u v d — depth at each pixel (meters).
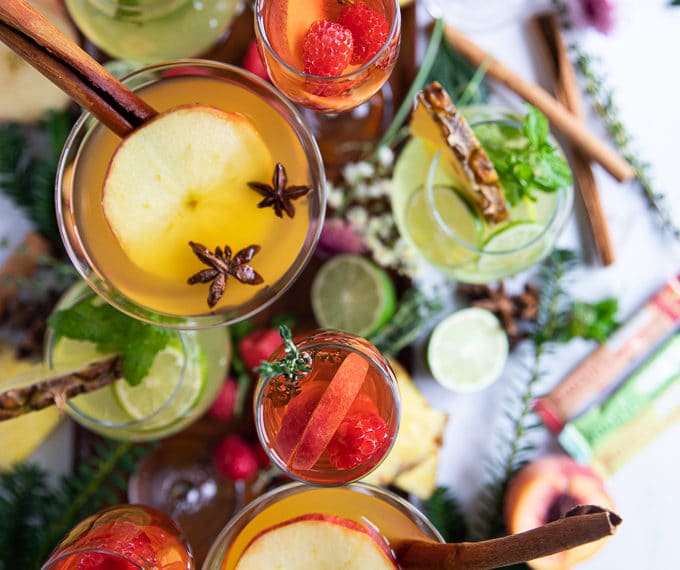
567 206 0.49
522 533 0.39
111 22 0.49
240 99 0.45
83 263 0.45
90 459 0.52
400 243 0.52
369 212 0.54
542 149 0.47
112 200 0.43
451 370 0.54
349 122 0.54
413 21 0.53
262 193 0.44
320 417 0.41
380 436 0.42
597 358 0.55
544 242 0.49
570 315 0.54
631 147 0.56
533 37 0.55
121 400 0.47
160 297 0.45
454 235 0.48
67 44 0.40
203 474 0.53
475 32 0.55
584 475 0.54
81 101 0.41
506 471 0.53
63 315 0.47
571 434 0.55
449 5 0.55
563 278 0.56
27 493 0.51
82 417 0.48
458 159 0.46
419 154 0.50
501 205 0.47
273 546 0.42
